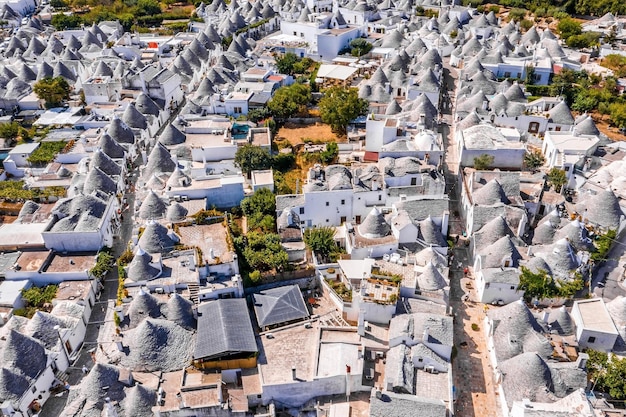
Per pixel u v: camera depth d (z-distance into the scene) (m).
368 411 64.62
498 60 158.88
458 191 106.50
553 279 79.81
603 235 90.12
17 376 64.62
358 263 81.38
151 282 77.06
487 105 131.38
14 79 149.75
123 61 162.62
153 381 65.88
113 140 115.94
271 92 141.12
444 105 145.62
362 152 116.88
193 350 69.62
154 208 92.31
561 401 59.69
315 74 157.50
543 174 105.06
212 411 62.41
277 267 81.44
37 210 97.88
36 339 69.62
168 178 104.62
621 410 62.88
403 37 183.00
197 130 122.94
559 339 72.06
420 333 68.94
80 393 64.19
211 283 77.31
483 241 87.62
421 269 79.81
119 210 100.81
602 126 137.50
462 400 67.38
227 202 98.25
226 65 161.62
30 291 79.62
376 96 139.25
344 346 69.25
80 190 99.50
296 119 138.25
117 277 87.06
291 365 67.88
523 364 65.44
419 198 91.50
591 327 70.69
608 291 82.44
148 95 141.62
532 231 92.56
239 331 70.19
